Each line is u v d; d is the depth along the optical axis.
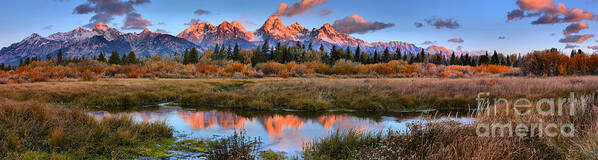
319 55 90.25
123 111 14.80
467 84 19.81
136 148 7.23
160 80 28.00
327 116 13.66
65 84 22.28
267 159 6.84
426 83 20.69
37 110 8.71
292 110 15.45
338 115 13.91
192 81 26.39
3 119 7.69
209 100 17.61
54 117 8.48
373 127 11.06
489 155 4.80
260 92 19.17
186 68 41.03
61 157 5.92
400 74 40.06
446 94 17.16
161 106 16.72
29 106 8.92
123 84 22.66
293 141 8.92
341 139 7.63
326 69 43.41
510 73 33.72
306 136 9.63
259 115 13.95
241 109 15.80
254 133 10.05
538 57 30.19
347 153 6.69
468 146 5.32
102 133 7.77
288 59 83.81
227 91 20.89
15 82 25.14
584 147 4.97
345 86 19.89
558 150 5.41
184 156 6.89
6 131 6.79
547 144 5.56
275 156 7.13
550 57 29.44
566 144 5.73
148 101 17.84
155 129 9.04
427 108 15.40
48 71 31.50
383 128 10.81
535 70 30.47
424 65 47.69
